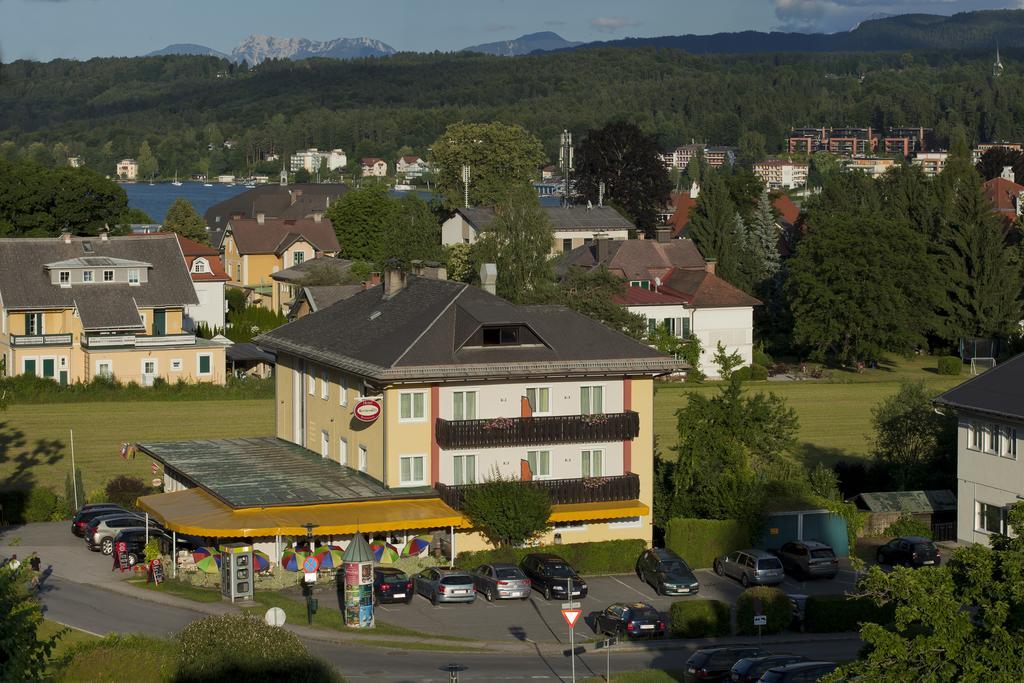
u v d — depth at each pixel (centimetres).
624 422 8262
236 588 7219
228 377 14450
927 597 4116
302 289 14775
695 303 15862
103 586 7456
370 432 8194
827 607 7081
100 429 12288
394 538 7994
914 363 17725
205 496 7969
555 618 7138
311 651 6384
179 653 4719
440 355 8006
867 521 9400
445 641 6650
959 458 8981
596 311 13575
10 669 3622
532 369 8075
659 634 6862
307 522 7381
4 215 18962
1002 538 4366
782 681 5394
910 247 16962
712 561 8431
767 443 9194
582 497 8150
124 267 14562
